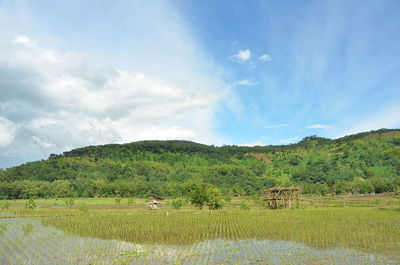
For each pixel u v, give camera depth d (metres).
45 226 44.31
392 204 93.25
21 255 24.72
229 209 88.56
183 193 172.75
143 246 28.34
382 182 166.12
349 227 38.94
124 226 42.75
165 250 26.52
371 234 33.38
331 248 26.55
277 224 44.00
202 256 24.16
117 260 22.61
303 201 121.56
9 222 50.84
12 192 164.25
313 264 21.41
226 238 32.84
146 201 129.00
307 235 33.50
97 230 38.84
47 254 25.00
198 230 38.84
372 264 21.19
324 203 105.69
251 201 136.12
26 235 35.41
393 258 22.70
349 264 21.28
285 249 26.55
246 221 49.25
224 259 23.12
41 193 166.00
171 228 40.75
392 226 39.59
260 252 25.47
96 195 170.38
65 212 73.25
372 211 66.25
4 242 30.61
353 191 177.00
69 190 173.38
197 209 91.00
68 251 26.11
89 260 22.92
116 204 115.50
